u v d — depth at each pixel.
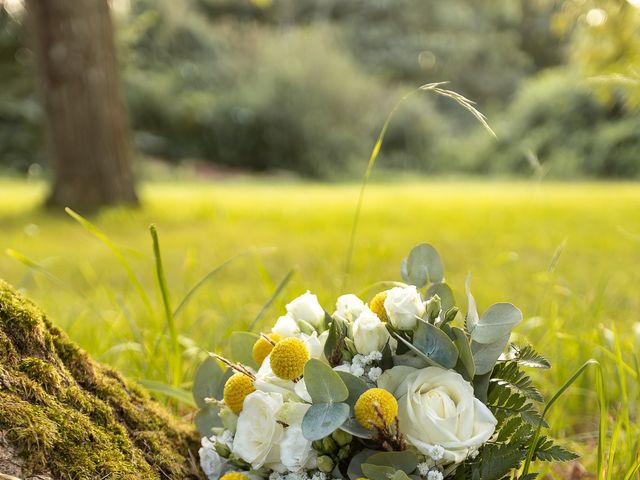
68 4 8.30
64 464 1.14
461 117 32.22
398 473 1.09
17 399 1.17
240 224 8.12
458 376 1.18
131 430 1.38
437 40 33.84
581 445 2.06
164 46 25.33
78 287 4.48
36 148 19.41
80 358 1.40
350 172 22.92
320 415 1.14
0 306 1.29
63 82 8.41
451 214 9.80
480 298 3.95
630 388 2.31
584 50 6.78
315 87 23.34
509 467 1.20
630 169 20.53
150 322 2.99
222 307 2.99
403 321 1.24
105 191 8.61
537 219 9.09
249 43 25.89
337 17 34.59
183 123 22.56
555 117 22.05
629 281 4.75
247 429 1.26
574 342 2.44
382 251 5.15
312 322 1.39
